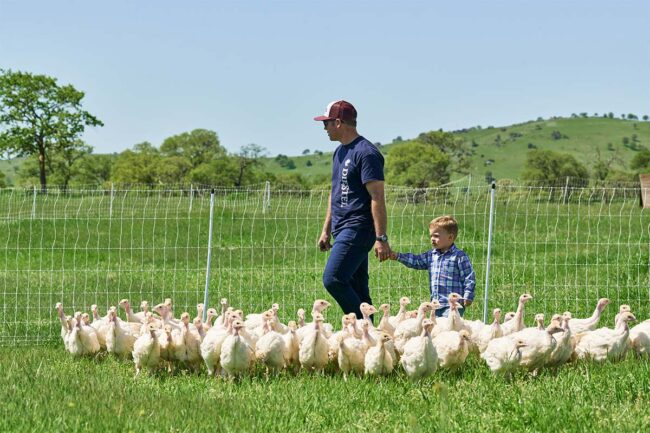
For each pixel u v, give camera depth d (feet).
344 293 34.32
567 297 45.55
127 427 22.93
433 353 28.66
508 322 33.53
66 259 61.05
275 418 24.17
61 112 232.73
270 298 47.34
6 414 24.14
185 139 372.99
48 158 241.96
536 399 25.27
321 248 37.70
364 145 34.04
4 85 228.22
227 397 26.81
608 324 41.55
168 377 30.81
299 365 31.65
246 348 29.55
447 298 35.50
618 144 537.65
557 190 48.93
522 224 61.87
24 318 44.14
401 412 24.80
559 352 29.76
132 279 51.65
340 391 27.40
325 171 580.71
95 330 34.99
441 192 54.49
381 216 33.63
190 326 32.09
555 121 614.34
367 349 30.09
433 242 35.68
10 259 60.90
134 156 349.20
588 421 23.16
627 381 26.94
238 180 337.11
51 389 27.43
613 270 53.06
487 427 22.82
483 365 30.99
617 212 69.46
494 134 598.34
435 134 346.13
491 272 51.57
